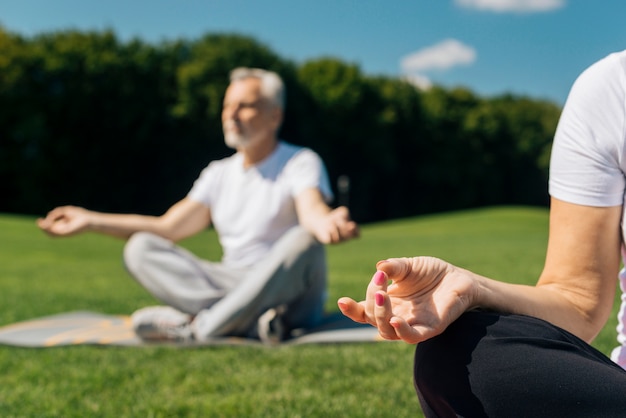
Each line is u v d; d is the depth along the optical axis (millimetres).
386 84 37812
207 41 34031
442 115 38250
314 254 4184
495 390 1105
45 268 10312
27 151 31938
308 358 3639
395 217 38094
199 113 32625
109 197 32562
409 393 2938
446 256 11523
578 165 1402
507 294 1278
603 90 1387
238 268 4477
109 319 5008
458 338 1151
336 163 36438
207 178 4734
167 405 2801
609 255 1410
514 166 39406
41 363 3621
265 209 4457
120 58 32188
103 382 3217
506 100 40500
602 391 1074
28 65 31625
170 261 4344
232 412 2707
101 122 32219
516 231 19922
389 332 1102
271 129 4535
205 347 4012
